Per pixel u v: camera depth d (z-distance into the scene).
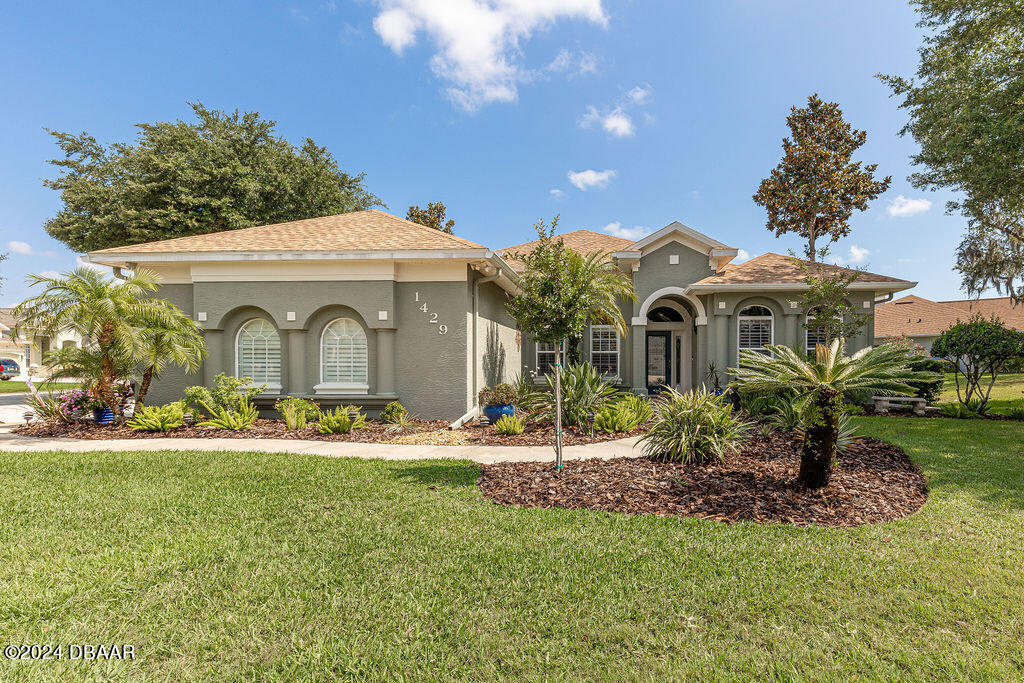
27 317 9.63
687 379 17.56
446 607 3.18
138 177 22.59
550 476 6.28
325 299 11.48
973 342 12.27
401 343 11.63
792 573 3.64
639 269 15.45
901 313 39.81
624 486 5.83
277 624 2.99
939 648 2.73
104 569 3.70
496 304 14.94
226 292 11.65
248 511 5.05
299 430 10.19
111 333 9.85
